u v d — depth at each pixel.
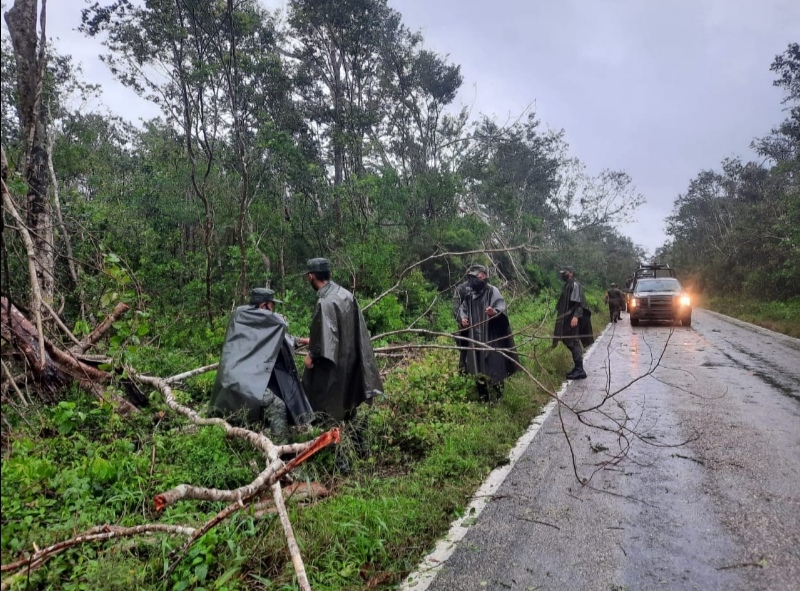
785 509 4.12
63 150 12.88
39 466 3.74
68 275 7.82
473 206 21.98
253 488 3.08
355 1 18.09
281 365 5.17
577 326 9.66
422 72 21.14
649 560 3.44
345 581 3.14
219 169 15.16
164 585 2.95
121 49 12.66
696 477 4.84
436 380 7.45
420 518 3.94
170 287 12.22
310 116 18.31
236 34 13.60
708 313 32.09
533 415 7.17
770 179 40.28
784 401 7.90
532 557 3.49
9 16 7.62
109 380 5.50
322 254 16.36
